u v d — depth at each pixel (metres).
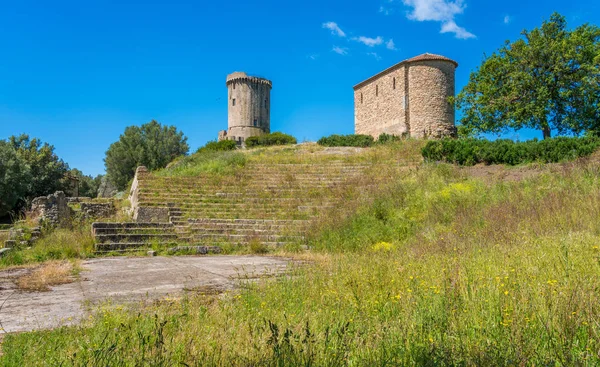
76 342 4.01
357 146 36.91
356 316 4.67
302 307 5.22
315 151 31.92
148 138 60.53
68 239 13.80
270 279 7.50
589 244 7.44
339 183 21.36
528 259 6.65
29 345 3.96
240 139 64.56
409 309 4.68
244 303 5.42
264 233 16.17
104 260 12.09
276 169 24.58
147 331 4.20
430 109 40.62
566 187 13.80
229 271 9.52
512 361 3.15
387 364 3.30
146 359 3.43
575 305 4.05
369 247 12.77
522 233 9.91
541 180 15.38
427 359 3.28
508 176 17.41
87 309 5.70
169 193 19.56
